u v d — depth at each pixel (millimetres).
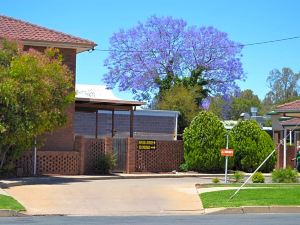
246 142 31531
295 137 39062
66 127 27078
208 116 30844
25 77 21719
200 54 55719
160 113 40938
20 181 22047
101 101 29922
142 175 27406
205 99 55781
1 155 22984
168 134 41125
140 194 19844
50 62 23109
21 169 24484
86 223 13570
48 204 17406
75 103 30250
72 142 27188
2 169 23562
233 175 27453
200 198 18875
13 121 21609
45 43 26469
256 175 24406
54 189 20328
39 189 20172
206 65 55719
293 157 35375
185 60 55844
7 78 21469
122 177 26406
